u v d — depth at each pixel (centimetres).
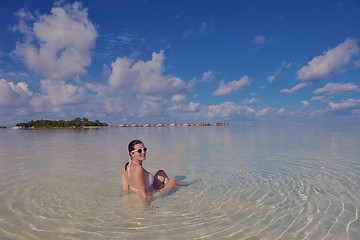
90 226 189
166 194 266
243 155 543
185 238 169
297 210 216
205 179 331
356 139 869
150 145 794
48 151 648
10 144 848
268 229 181
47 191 282
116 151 647
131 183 276
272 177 338
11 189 292
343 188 281
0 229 186
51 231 182
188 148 696
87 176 356
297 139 912
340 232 174
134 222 196
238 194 264
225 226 187
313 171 370
